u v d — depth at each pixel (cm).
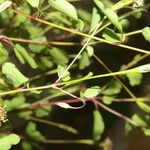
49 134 59
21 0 23
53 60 31
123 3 22
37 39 28
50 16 29
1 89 26
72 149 62
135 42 50
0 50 24
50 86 21
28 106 32
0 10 21
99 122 33
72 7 21
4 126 33
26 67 39
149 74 52
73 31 23
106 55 48
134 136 66
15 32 31
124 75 34
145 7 31
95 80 44
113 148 63
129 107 58
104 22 25
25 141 35
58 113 58
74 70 41
